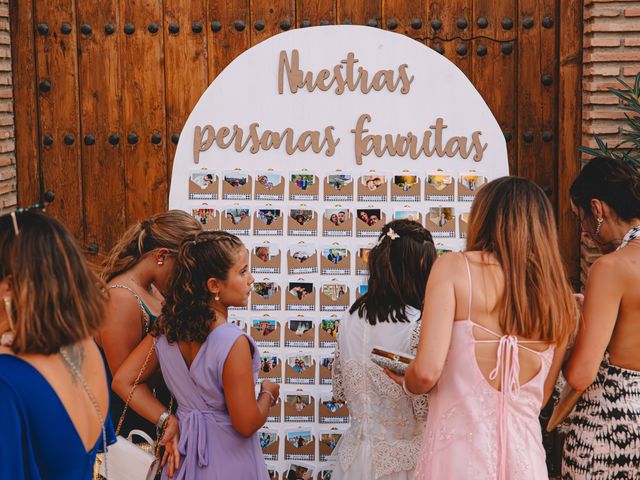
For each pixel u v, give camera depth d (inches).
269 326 158.1
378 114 158.7
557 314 95.5
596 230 112.2
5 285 75.7
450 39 180.2
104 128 188.1
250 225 159.5
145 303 123.3
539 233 96.8
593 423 109.0
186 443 110.3
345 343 117.3
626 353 106.0
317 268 158.2
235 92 160.1
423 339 95.7
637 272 102.7
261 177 159.8
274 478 155.2
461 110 157.5
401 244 114.5
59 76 187.3
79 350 79.7
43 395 74.5
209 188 160.4
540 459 97.6
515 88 180.9
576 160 176.7
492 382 96.6
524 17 177.8
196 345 109.6
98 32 185.9
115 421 124.3
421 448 101.8
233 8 183.2
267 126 159.9
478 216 100.3
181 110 186.7
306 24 182.1
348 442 116.0
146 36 185.2
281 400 156.5
